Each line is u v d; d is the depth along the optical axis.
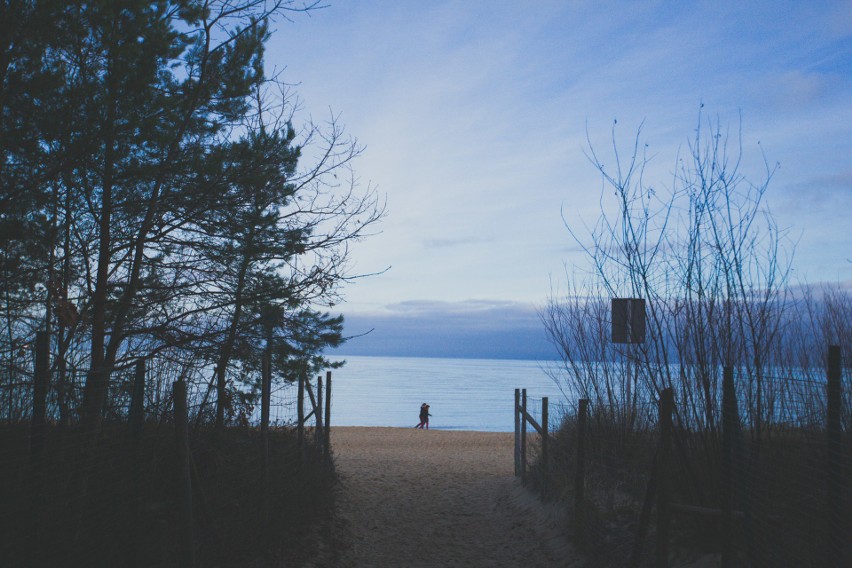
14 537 4.00
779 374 5.95
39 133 5.45
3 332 6.13
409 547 7.89
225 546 5.57
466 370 189.88
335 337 8.46
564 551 7.34
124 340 7.16
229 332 7.41
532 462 11.96
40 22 5.14
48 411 4.93
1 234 5.34
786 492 4.87
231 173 6.76
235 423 7.61
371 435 20.12
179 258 7.40
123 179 6.40
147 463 5.66
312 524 7.91
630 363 8.24
